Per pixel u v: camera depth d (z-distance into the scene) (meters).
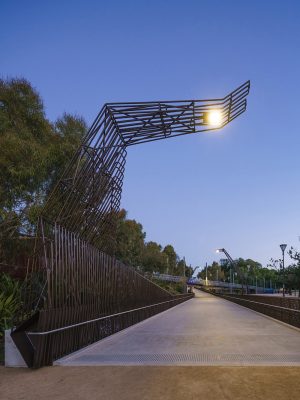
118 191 11.80
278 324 17.69
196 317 22.42
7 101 13.72
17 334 8.20
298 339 12.23
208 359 8.84
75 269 9.80
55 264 8.77
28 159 13.11
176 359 8.85
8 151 12.58
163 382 6.95
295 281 46.12
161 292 28.77
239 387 6.61
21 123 13.77
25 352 8.06
